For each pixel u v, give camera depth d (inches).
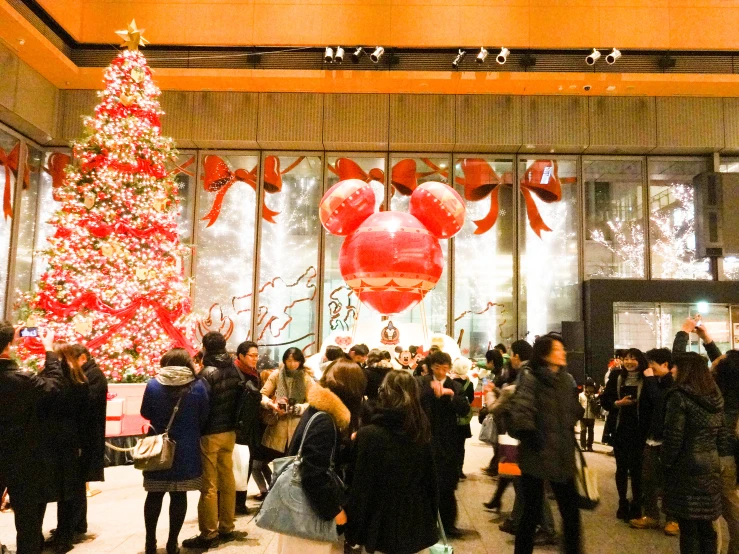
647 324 492.4
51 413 157.3
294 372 214.4
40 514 163.6
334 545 114.1
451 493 175.6
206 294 516.1
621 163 521.0
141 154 339.0
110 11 486.3
